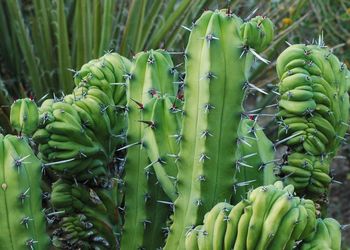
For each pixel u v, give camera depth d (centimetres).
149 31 377
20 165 184
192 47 187
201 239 174
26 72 399
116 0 415
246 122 210
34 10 398
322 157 211
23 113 194
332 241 181
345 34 488
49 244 193
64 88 358
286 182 211
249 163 203
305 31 488
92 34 362
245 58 185
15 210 184
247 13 427
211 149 187
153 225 212
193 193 191
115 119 217
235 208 168
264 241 164
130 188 211
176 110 199
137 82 208
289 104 207
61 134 204
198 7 390
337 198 502
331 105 209
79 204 218
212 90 184
